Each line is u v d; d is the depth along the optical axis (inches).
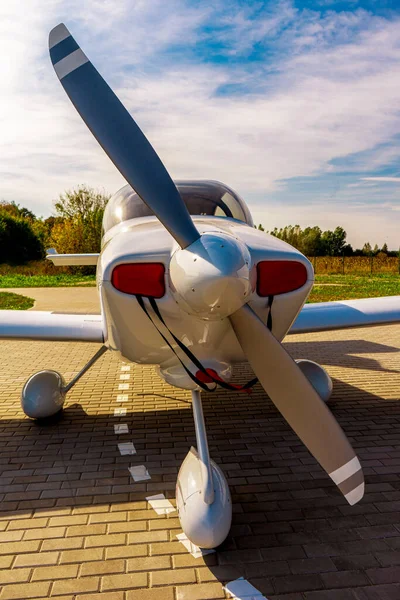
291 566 88.7
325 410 94.0
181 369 110.5
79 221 1093.1
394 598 80.9
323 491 117.0
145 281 90.5
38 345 294.0
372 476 124.4
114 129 90.5
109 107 91.7
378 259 1230.9
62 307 451.2
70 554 91.0
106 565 88.0
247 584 83.7
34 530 98.7
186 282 78.7
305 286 98.5
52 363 246.8
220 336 99.7
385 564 89.7
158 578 85.0
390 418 165.8
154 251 90.2
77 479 121.5
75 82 93.0
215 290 75.9
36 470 126.3
